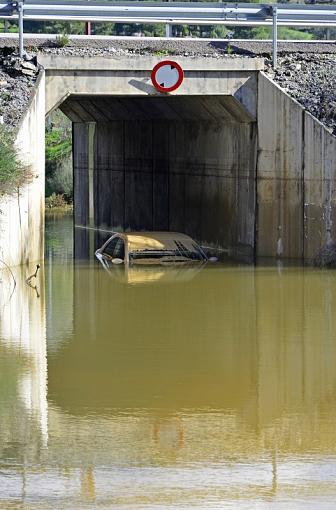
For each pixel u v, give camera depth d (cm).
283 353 3434
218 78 5516
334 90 5516
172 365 3272
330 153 5222
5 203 4797
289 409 2842
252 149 5631
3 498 2202
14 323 3872
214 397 2948
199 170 6197
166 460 2419
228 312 4091
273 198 5516
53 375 3150
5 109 5003
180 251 5569
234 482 2295
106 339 3612
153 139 6700
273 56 5709
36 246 5216
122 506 2166
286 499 2202
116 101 6612
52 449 2497
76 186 7806
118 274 5094
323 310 4128
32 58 5328
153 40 5928
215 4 5831
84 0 5672
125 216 7081
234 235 5850
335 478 2322
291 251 5453
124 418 2750
